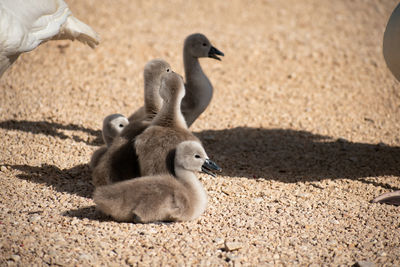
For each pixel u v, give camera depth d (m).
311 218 10.00
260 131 15.87
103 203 9.11
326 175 12.70
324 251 8.73
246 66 21.02
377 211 10.46
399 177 12.56
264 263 8.24
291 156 14.05
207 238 8.97
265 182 12.02
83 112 16.17
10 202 9.99
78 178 11.64
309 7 29.50
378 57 22.22
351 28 25.97
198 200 9.59
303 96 18.61
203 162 9.72
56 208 9.89
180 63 20.61
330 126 16.33
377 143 15.02
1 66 10.19
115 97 17.55
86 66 19.84
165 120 10.41
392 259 8.53
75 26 12.14
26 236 8.54
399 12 11.25
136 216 9.13
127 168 10.33
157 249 8.49
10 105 16.14
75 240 8.62
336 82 19.78
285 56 21.92
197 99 13.69
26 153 12.62
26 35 10.09
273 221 9.79
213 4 29.67
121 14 26.83
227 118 16.81
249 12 28.52
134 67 20.11
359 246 8.95
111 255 8.26
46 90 17.59
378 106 17.92
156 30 24.53
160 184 9.20
